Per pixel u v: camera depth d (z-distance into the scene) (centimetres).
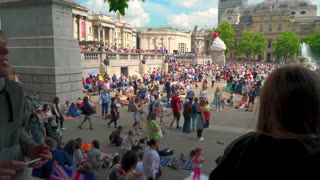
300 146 118
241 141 133
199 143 1198
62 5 1692
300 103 122
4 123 163
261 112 134
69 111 1625
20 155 180
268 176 116
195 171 783
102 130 1361
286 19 11169
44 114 1162
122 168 598
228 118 1744
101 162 902
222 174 128
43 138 873
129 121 1575
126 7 377
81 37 7425
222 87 3397
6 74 162
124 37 9881
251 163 121
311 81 125
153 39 11575
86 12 7550
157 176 718
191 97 1977
